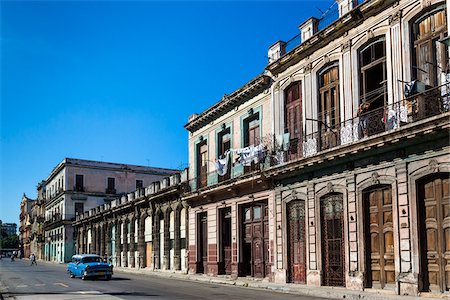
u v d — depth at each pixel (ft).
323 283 71.00
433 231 56.13
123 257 162.81
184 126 120.67
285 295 64.13
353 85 68.64
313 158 71.00
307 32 79.61
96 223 194.90
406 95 57.31
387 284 61.26
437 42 57.26
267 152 85.87
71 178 231.71
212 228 104.68
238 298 59.62
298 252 78.02
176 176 125.59
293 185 79.15
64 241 228.22
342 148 65.31
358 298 57.98
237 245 94.38
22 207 412.77
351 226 66.33
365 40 67.10
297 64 81.51
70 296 64.34
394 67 62.13
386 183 61.31
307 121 77.77
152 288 76.84
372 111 62.54
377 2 64.28
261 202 89.40
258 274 89.04
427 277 56.29
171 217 129.29
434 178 56.39
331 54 73.51
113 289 75.15
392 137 57.77
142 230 147.95
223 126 104.32
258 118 93.15
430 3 57.67
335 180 69.92
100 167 238.48
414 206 57.36
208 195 104.99
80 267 101.91
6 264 214.28
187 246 116.67
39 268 166.30
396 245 59.11
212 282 91.61
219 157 103.96
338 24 70.79
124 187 242.78
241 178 90.43
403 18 61.52
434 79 57.41
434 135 54.13
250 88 92.73
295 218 79.30
